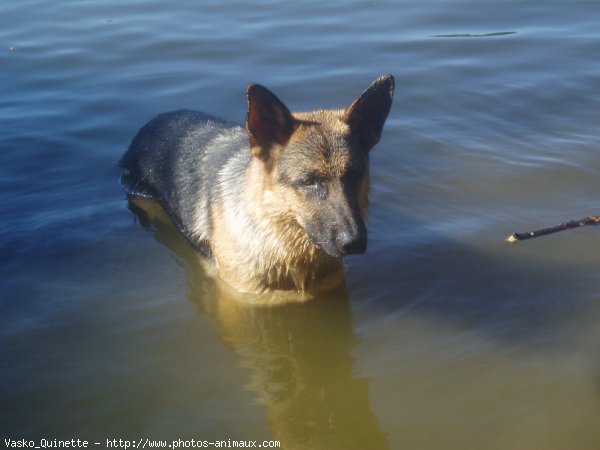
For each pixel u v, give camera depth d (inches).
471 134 83.0
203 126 75.6
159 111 88.4
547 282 63.1
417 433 51.6
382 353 57.7
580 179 75.4
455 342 58.1
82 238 70.6
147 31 107.0
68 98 91.1
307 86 91.7
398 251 67.1
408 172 77.4
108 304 62.9
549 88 90.4
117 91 92.3
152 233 71.6
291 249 62.2
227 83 93.3
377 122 61.2
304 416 53.1
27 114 88.0
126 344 58.9
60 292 64.1
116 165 80.4
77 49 101.9
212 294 64.4
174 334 60.0
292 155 58.9
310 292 64.3
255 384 55.6
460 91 90.4
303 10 113.9
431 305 61.6
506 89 90.4
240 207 64.1
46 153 81.9
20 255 68.1
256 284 64.2
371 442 51.1
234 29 107.2
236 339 59.6
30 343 58.9
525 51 98.4
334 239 57.3
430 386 54.7
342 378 55.8
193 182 71.5
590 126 83.4
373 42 101.8
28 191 76.5
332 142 58.5
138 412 53.4
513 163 78.1
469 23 107.2
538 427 51.5
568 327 58.8
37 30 107.8
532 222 70.0
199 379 56.0
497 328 59.1
